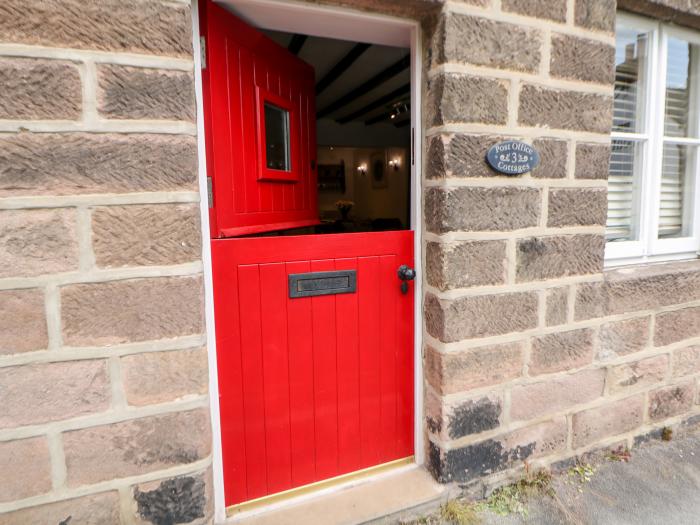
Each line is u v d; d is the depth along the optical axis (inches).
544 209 67.9
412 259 70.4
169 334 50.0
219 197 56.9
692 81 91.1
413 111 66.0
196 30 52.7
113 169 45.8
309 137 81.4
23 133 42.6
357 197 309.0
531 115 65.0
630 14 78.4
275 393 64.7
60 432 47.4
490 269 65.4
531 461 74.4
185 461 52.6
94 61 43.9
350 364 68.9
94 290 46.7
